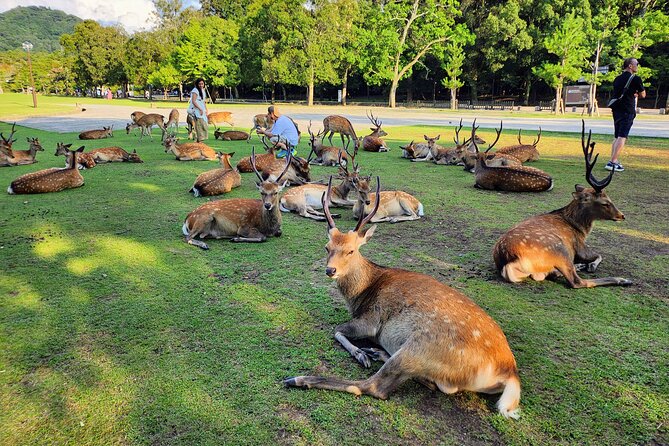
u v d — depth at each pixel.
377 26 38.59
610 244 5.11
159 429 2.45
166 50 59.09
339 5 39.59
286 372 2.92
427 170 10.02
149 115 14.95
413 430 2.44
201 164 10.68
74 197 7.45
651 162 10.25
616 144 9.12
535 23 40.19
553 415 2.55
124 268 4.54
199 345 3.21
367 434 2.41
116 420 2.52
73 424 2.49
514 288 4.06
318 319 3.57
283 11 39.88
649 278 4.24
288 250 5.11
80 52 67.00
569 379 2.84
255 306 3.78
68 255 4.87
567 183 8.29
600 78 29.41
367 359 2.97
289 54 40.38
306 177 8.53
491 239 5.36
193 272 4.46
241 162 9.44
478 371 2.55
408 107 43.66
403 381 2.68
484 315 2.76
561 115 29.55
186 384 2.81
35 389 2.77
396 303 2.95
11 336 3.32
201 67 48.66
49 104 39.91
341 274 3.21
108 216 6.33
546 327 3.42
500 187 7.88
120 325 3.47
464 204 6.98
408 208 6.22
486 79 44.81
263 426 2.47
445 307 2.73
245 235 5.43
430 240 5.37
